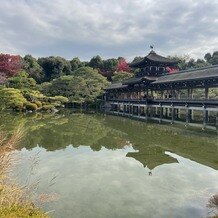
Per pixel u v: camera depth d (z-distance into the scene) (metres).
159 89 53.22
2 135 8.81
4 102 57.47
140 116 54.78
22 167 17.08
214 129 35.72
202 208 12.29
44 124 42.22
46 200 11.48
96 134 34.06
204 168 18.66
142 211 12.00
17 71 90.00
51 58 116.81
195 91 63.88
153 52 61.66
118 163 19.97
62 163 19.53
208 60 104.12
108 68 117.25
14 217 6.02
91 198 13.33
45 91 83.38
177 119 46.81
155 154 22.97
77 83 80.12
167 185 15.29
